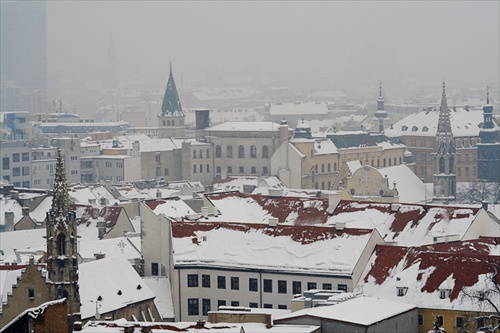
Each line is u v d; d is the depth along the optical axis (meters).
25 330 156.25
